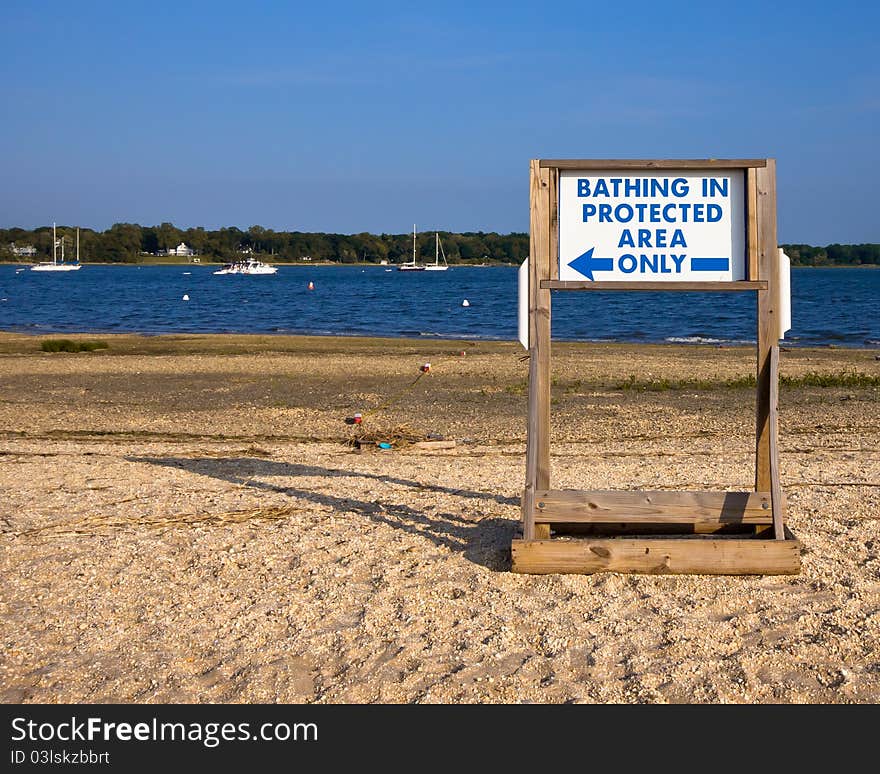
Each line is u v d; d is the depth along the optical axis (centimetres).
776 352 620
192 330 4166
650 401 1572
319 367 2188
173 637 534
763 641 509
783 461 984
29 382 1936
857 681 469
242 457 1076
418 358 2434
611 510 630
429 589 591
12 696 477
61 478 912
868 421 1327
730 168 615
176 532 711
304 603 576
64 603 584
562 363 2234
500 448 1154
